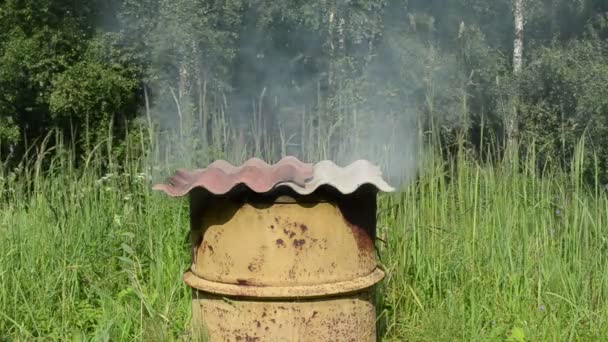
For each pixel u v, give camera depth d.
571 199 6.06
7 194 6.80
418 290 5.19
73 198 5.92
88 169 6.74
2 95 13.84
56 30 13.48
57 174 7.16
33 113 14.49
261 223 3.76
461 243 5.45
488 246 5.44
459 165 5.94
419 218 5.62
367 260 3.98
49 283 4.97
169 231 5.53
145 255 5.36
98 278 5.21
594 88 11.08
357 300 3.92
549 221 5.64
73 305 4.87
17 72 13.50
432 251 5.38
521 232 5.61
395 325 4.99
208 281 3.91
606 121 10.59
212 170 3.83
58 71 13.70
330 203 3.81
